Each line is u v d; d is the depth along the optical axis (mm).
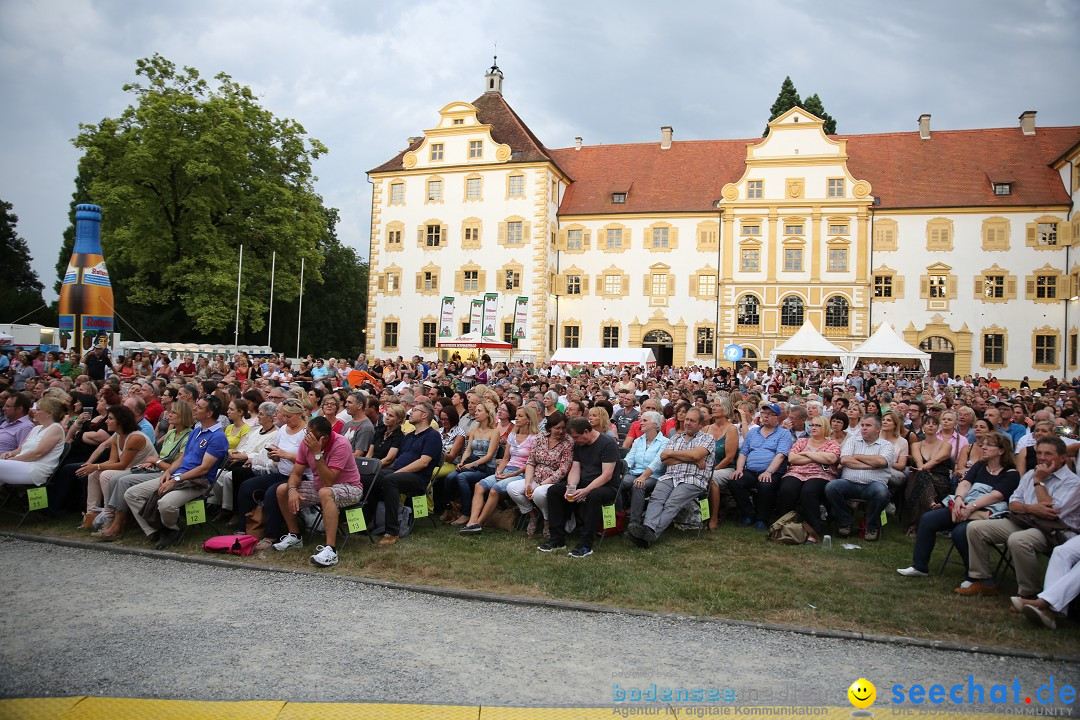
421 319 52844
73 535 10125
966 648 6594
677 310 50938
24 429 11656
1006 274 46312
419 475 10656
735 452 11711
